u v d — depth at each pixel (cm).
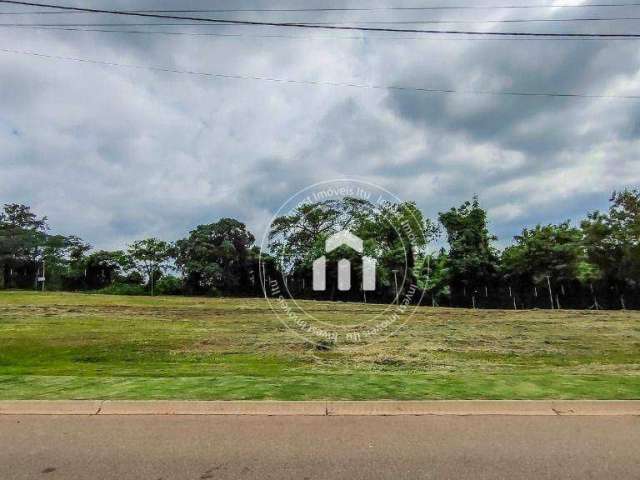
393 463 476
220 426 588
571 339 1678
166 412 641
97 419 614
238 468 464
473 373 948
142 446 521
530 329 1969
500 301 3831
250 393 720
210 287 4153
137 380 816
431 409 655
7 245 4094
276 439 543
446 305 3809
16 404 656
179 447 518
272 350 1347
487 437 552
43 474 450
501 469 462
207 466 469
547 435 559
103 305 2600
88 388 751
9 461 481
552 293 3669
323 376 872
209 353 1295
